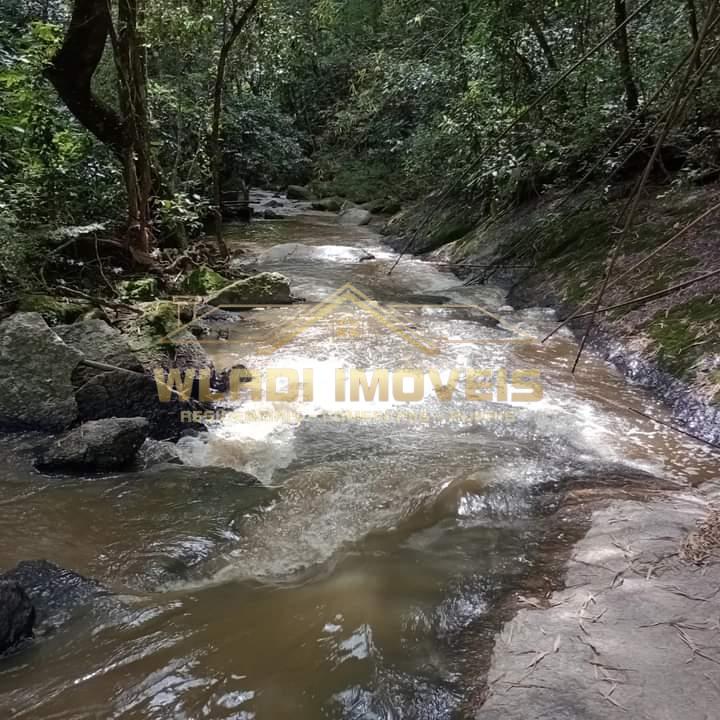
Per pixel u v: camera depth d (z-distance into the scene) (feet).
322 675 6.58
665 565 8.00
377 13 33.73
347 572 8.40
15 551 8.81
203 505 10.07
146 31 22.38
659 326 15.88
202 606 7.72
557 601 7.52
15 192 18.52
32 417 12.67
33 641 7.10
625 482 10.55
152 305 18.02
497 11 24.73
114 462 11.23
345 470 11.14
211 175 30.63
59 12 26.45
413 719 6.04
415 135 38.55
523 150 27.71
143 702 6.28
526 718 5.85
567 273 21.52
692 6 18.25
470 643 6.98
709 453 11.63
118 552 8.84
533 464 11.28
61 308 15.92
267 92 50.93
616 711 5.86
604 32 23.66
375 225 43.62
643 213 21.27
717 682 6.13
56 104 24.70
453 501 10.05
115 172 24.31
